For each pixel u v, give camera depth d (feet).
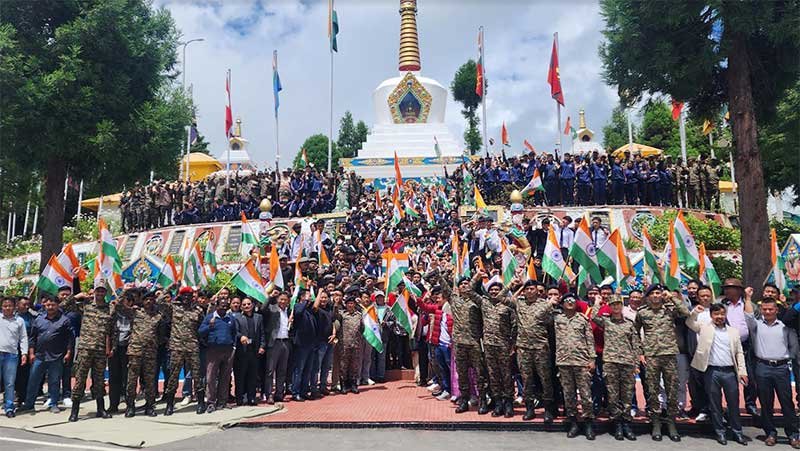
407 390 49.14
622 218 90.02
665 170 94.02
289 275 52.85
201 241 97.81
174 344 40.81
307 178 102.73
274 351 43.73
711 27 57.67
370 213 95.50
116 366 41.63
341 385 48.08
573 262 58.90
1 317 41.37
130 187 66.28
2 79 52.19
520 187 97.60
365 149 155.02
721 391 33.47
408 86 163.84
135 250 102.78
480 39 125.49
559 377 36.88
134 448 31.63
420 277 54.34
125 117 60.29
